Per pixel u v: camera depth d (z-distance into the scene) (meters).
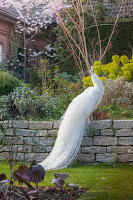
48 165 4.94
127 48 12.13
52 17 17.38
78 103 5.40
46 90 8.07
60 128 5.33
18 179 3.11
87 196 3.29
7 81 8.45
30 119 6.62
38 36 18.47
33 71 10.79
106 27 12.35
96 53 11.96
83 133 5.23
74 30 12.63
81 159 5.64
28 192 2.95
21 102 7.03
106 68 8.37
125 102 7.04
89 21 12.95
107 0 14.46
